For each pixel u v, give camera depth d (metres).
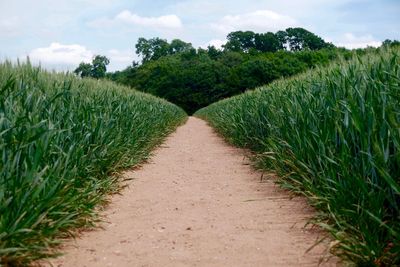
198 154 10.52
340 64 5.80
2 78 5.34
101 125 5.87
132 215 4.82
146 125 10.23
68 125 4.95
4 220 2.98
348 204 3.72
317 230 4.08
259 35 113.75
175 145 12.77
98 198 4.70
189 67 86.12
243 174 7.46
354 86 4.52
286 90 7.70
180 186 6.51
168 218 4.68
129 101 9.62
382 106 3.80
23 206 3.17
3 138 3.63
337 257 3.32
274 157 6.37
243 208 5.07
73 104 5.75
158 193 5.99
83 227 4.20
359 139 4.16
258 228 4.24
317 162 5.03
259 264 3.29
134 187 6.39
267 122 7.91
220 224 4.42
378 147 3.33
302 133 5.31
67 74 7.93
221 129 15.52
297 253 3.49
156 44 118.12
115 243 3.82
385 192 3.40
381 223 2.99
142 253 3.57
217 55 103.94
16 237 3.02
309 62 59.31
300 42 113.06
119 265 3.30
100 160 5.67
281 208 4.99
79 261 3.36
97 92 8.00
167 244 3.80
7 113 4.01
